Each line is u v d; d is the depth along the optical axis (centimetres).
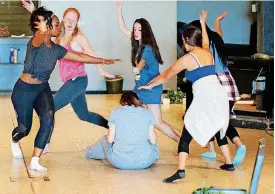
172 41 1488
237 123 898
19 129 611
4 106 1138
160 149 706
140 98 636
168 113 1061
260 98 888
